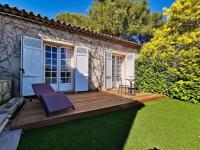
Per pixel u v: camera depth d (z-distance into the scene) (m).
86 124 3.49
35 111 3.81
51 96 3.76
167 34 8.67
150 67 7.47
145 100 5.75
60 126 3.31
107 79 8.34
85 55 7.17
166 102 5.96
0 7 4.73
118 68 9.52
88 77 7.46
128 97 5.99
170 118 4.05
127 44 9.48
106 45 8.34
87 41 7.44
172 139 2.86
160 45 8.70
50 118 3.32
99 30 13.73
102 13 14.02
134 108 5.07
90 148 2.47
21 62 5.18
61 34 6.46
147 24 14.69
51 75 6.45
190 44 7.19
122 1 13.61
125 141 2.73
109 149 2.46
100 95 6.33
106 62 8.26
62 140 2.68
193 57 5.98
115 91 7.61
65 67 6.93
